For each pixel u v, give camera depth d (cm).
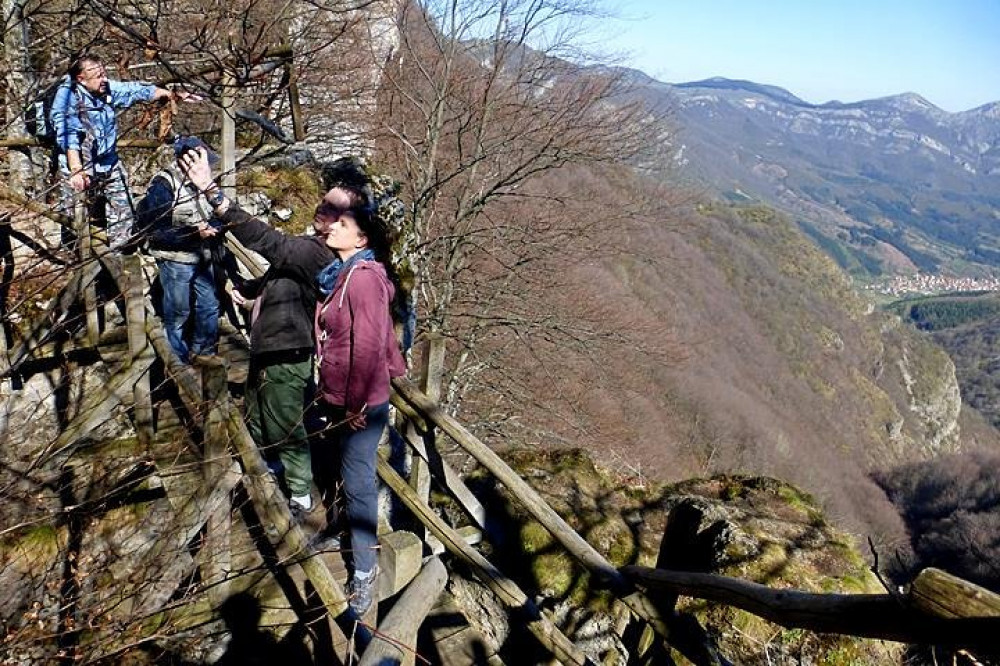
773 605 178
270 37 530
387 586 268
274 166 662
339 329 241
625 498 533
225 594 299
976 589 129
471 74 944
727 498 561
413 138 1012
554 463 562
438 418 306
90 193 367
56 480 347
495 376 1138
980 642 128
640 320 1220
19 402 409
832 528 516
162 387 374
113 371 385
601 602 418
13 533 320
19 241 402
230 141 429
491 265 1098
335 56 823
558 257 1067
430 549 378
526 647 395
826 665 369
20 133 382
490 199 994
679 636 234
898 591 148
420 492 365
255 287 305
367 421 248
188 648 290
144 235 329
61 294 388
